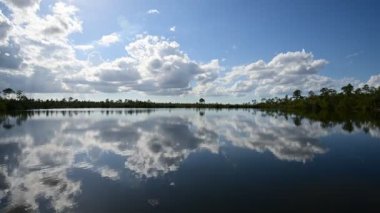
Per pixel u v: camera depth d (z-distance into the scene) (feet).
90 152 83.76
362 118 238.07
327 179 54.80
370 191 47.47
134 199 44.32
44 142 102.99
